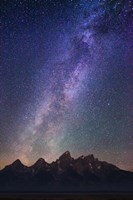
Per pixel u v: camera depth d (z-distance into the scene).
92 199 174.62
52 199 175.50
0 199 165.88
